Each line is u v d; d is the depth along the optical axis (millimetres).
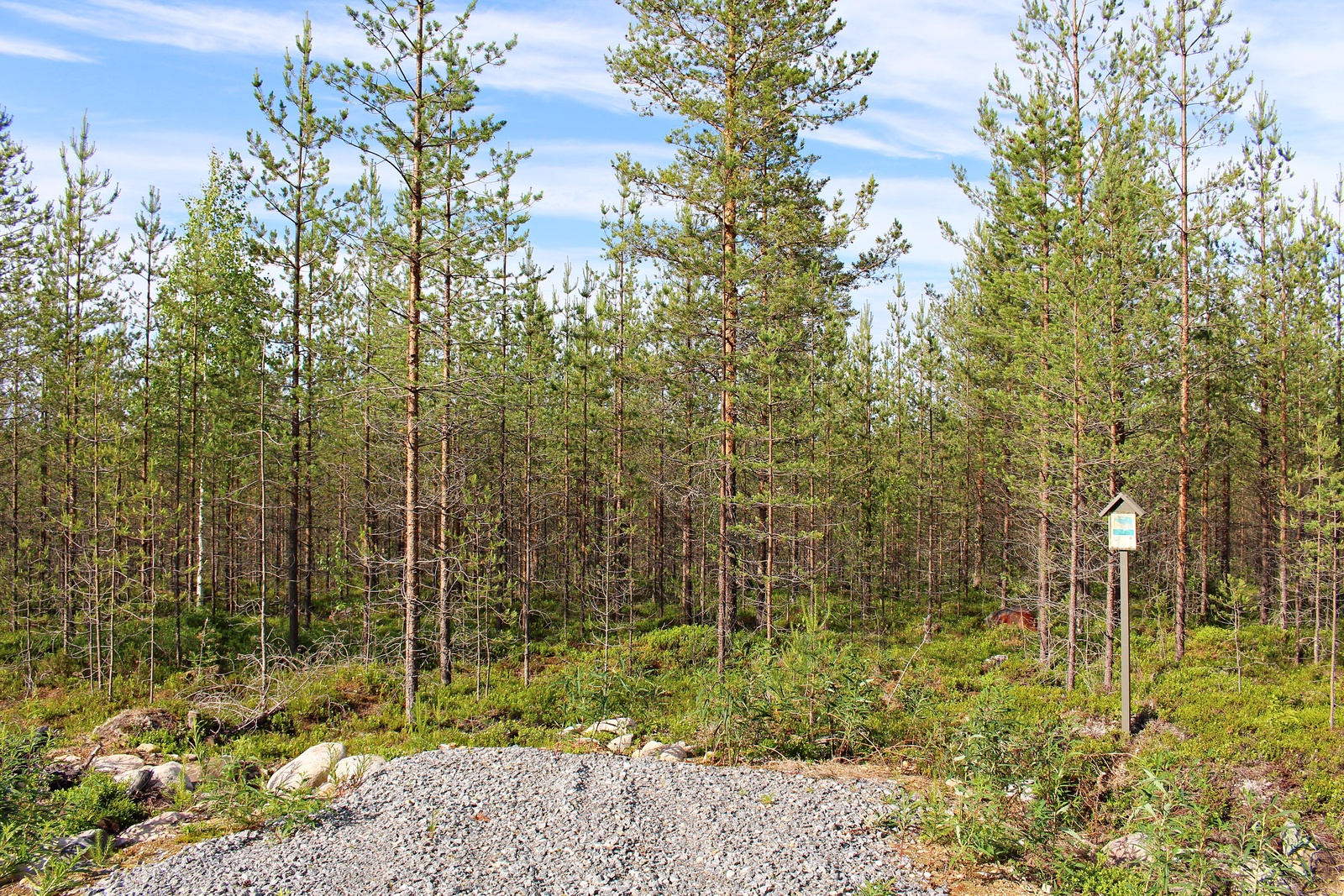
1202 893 6246
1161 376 16812
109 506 17422
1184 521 18453
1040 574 18047
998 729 8516
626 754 10703
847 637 20094
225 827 7809
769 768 9617
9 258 20281
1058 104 18219
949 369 26859
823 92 17453
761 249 18062
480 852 6863
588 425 23891
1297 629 18438
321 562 19844
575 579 24531
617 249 17875
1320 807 8328
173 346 21297
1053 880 6539
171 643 17969
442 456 16656
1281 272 21000
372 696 15531
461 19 14031
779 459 17703
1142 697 14047
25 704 14133
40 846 7047
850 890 6324
